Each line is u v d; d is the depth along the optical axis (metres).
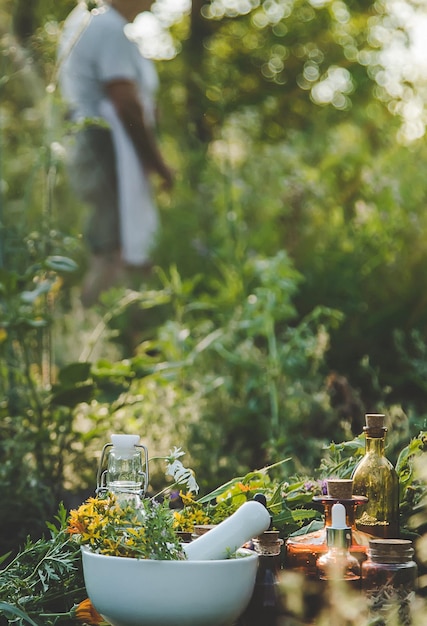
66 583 1.83
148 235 5.27
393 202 4.70
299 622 1.65
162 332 3.72
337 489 1.71
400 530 1.92
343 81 8.42
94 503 1.64
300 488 1.98
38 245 3.26
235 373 3.73
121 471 1.68
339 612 1.63
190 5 9.20
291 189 5.08
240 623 1.71
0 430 3.07
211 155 6.39
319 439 3.18
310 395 3.37
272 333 3.63
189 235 5.50
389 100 6.73
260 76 9.25
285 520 1.87
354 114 6.26
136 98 5.16
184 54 8.95
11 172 4.89
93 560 1.56
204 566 1.52
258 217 5.16
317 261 4.60
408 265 4.54
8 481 2.82
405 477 1.95
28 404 3.05
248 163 5.56
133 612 1.54
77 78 5.09
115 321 4.64
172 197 6.04
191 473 1.89
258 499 1.64
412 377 3.84
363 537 1.75
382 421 1.82
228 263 4.46
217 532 1.59
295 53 9.30
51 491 2.94
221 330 3.79
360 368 4.05
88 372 2.89
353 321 4.35
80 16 5.07
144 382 3.37
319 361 3.70
